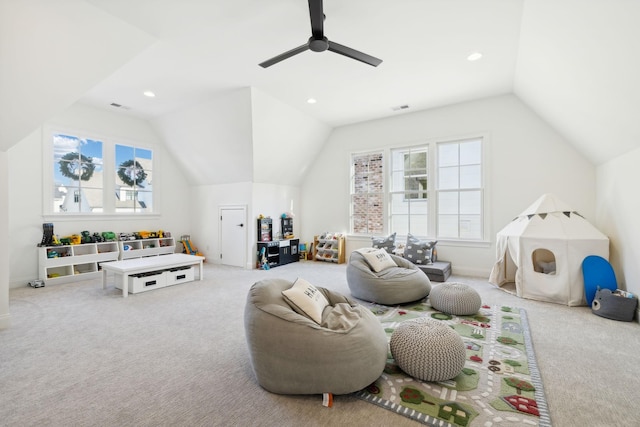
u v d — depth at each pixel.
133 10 2.49
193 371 2.00
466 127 4.86
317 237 6.44
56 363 2.09
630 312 2.85
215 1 2.43
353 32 2.93
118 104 4.85
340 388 1.67
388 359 2.17
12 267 4.12
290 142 5.63
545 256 4.08
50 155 4.50
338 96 4.59
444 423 1.48
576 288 3.36
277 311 1.84
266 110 4.72
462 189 4.98
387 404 1.64
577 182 4.14
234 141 5.14
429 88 4.30
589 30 2.12
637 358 2.16
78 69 2.57
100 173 5.11
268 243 5.57
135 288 3.83
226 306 3.36
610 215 3.53
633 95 2.31
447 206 5.12
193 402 1.67
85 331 2.65
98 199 5.09
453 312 3.00
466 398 1.68
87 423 1.50
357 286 3.59
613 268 3.43
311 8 2.05
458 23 2.79
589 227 3.50
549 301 3.50
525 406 1.61
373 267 3.72
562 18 2.24
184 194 6.50
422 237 5.28
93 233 4.98
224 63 3.52
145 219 5.76
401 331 2.00
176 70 3.69
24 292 3.87
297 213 6.75
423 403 1.64
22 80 2.36
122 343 2.42
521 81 3.90
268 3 2.47
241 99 4.43
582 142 3.78
